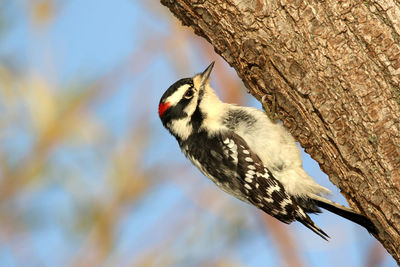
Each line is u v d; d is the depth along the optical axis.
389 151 7.54
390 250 8.29
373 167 7.72
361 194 8.02
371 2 7.42
